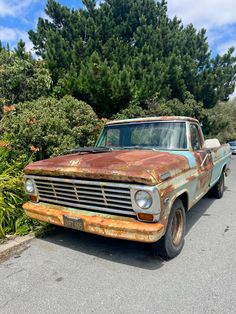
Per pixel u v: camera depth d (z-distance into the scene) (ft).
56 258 12.11
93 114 26.21
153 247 11.60
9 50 33.19
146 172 9.71
